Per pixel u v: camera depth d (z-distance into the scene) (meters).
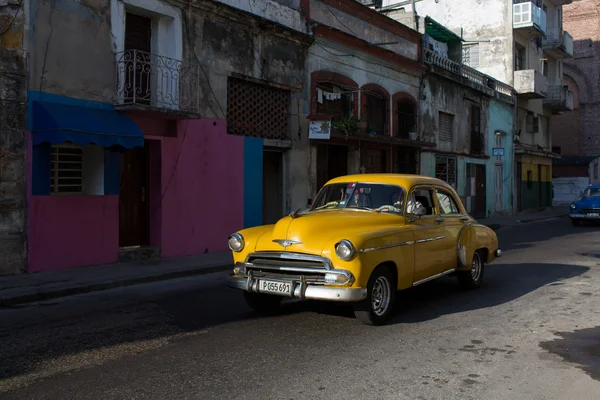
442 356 5.33
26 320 6.82
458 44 27.38
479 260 8.96
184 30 12.42
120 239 11.82
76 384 4.56
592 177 41.88
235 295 8.48
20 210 9.55
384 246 6.32
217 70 13.29
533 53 34.47
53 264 10.01
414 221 7.21
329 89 17.45
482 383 4.61
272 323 6.62
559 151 45.06
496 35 31.61
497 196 30.31
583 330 6.30
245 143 14.12
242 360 5.19
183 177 12.53
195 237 12.84
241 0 13.81
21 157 9.56
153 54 11.15
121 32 11.13
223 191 13.53
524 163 33.41
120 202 11.81
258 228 7.00
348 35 17.52
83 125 9.74
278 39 15.12
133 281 9.49
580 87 43.97
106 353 5.41
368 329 6.33
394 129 20.69
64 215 10.17
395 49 20.66
